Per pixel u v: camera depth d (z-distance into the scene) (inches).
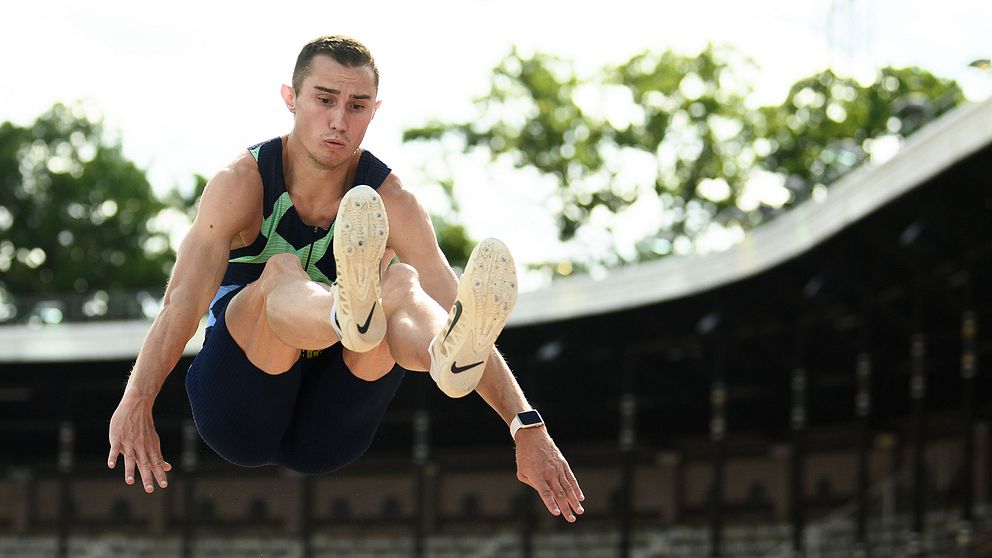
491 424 4453.7
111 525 4667.8
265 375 749.3
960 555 2947.8
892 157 2491.4
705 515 4220.0
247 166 722.8
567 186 6314.0
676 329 3590.1
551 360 3905.0
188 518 4082.2
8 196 7180.1
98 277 7076.8
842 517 3651.6
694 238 6077.8
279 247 740.7
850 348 3572.8
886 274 3016.7
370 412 793.6
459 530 4488.2
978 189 2472.9
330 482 4552.2
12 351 4232.3
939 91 5659.5
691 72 6205.7
